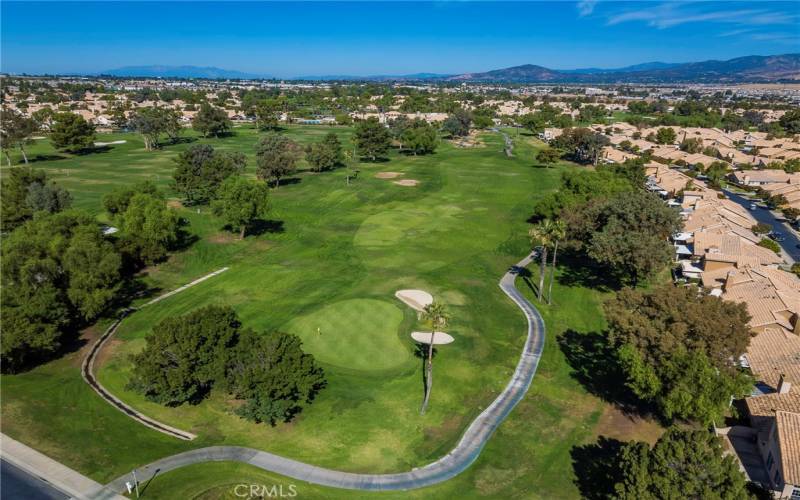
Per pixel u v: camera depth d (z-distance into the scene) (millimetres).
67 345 58562
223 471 39500
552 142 193375
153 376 43906
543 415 47344
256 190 93125
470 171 162000
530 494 38125
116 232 89250
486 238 98625
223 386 44750
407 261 85312
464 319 65250
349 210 115750
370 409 47656
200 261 84750
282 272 80188
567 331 63562
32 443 41906
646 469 33156
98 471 39125
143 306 68812
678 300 48500
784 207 122938
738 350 44594
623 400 49719
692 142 192375
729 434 44312
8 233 85562
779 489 36250
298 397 45781
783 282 68062
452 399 49500
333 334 60406
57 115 172000
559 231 66688
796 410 43438
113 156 171625
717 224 92562
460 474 40031
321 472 39969
